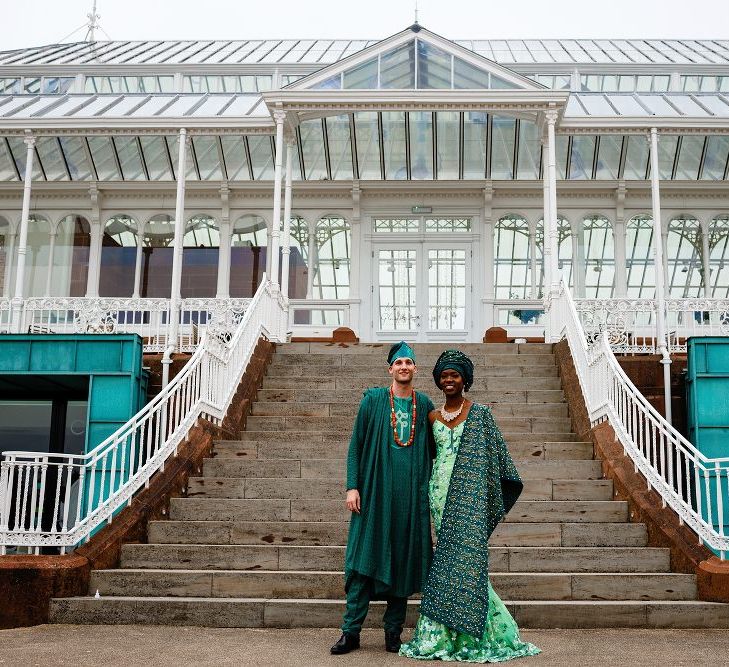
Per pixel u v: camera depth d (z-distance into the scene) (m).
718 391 9.36
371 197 16.02
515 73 12.36
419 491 4.90
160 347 11.44
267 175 15.95
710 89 19.62
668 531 6.39
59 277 15.84
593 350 8.76
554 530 6.66
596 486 7.37
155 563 6.33
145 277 15.89
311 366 10.43
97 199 15.88
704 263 15.44
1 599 5.64
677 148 15.15
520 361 10.48
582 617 5.59
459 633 4.64
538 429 8.95
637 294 15.41
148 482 7.17
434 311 15.62
